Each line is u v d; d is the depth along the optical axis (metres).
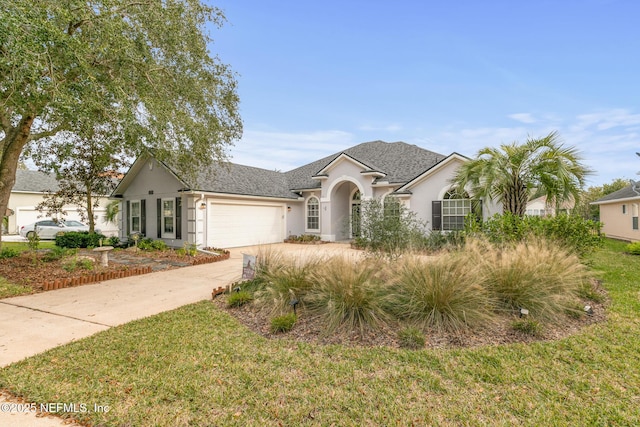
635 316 5.70
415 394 3.41
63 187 16.86
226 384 3.59
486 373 3.83
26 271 9.54
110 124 9.04
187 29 9.80
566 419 3.04
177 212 17.06
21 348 4.59
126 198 19.95
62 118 8.20
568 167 9.91
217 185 17.56
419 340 4.53
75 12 7.15
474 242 7.54
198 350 4.44
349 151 24.77
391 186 18.75
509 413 3.12
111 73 8.26
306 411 3.13
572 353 4.32
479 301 5.29
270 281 6.75
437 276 5.39
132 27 8.34
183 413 3.09
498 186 11.02
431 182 16.12
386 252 8.58
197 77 10.55
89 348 4.52
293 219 22.16
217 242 17.19
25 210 27.36
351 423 2.96
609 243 19.36
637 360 4.13
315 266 6.58
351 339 4.79
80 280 8.73
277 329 5.07
